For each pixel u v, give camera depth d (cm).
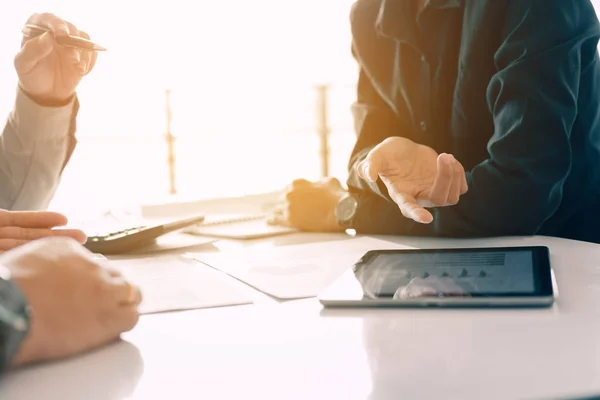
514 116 98
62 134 127
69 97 125
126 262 89
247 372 40
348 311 54
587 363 38
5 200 127
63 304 44
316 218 118
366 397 34
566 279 62
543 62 97
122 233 100
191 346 46
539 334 44
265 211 158
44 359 43
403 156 87
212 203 188
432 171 86
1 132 127
